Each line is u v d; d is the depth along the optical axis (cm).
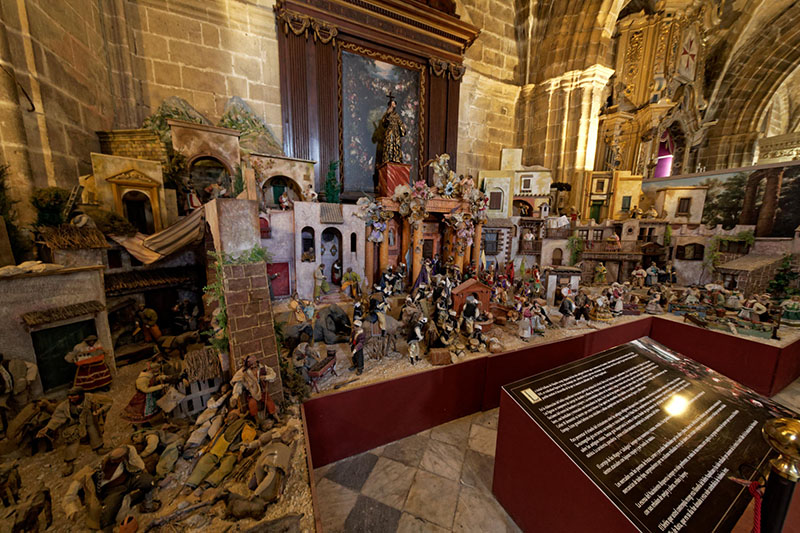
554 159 1650
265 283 570
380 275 1095
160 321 816
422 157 1364
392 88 1266
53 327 527
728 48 1928
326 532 469
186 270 837
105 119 857
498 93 1653
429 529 478
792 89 2462
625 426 413
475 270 1176
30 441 423
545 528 424
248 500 364
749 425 405
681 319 1104
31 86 601
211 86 1011
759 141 2220
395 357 753
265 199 1037
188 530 340
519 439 464
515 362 802
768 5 1761
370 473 583
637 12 1772
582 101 1543
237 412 477
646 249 1502
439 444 664
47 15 644
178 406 508
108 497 336
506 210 1497
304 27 1052
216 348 552
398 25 1216
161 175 778
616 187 1583
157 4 925
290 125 1095
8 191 571
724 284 1362
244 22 1028
